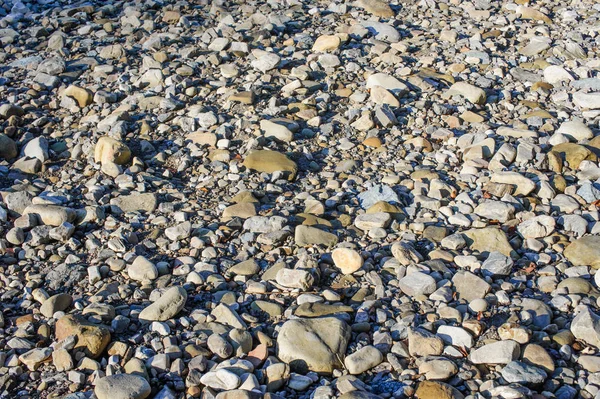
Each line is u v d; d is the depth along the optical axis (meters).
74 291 3.04
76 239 3.36
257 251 3.30
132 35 5.96
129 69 5.32
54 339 2.74
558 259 3.21
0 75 5.22
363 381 2.51
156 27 6.16
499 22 6.30
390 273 3.11
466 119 4.62
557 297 2.89
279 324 2.79
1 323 2.81
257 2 6.77
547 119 4.54
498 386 2.39
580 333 2.66
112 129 4.36
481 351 2.57
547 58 5.52
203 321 2.81
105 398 2.37
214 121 4.49
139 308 2.89
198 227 3.46
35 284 3.05
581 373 2.50
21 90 4.97
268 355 2.61
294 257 3.23
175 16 6.29
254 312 2.88
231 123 4.49
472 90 4.84
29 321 2.82
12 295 3.00
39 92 4.97
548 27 6.20
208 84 5.07
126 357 2.62
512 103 4.88
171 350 2.62
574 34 5.95
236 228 3.46
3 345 2.71
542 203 3.64
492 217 3.50
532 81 5.19
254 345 2.69
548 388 2.44
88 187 3.83
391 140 4.40
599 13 6.50
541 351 2.56
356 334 2.73
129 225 3.46
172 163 4.14
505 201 3.59
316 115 4.65
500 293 2.91
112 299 2.96
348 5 6.65
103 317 2.80
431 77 5.20
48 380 2.54
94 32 6.05
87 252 3.29
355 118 4.60
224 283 3.05
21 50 5.68
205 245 3.33
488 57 5.52
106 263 3.20
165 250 3.31
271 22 6.15
